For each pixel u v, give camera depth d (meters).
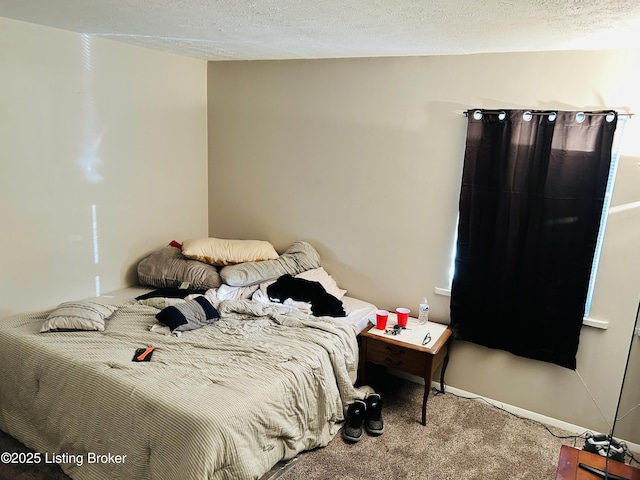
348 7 1.80
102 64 3.14
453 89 2.91
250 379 2.22
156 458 1.93
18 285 2.87
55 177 2.98
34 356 2.39
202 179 4.10
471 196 2.88
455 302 3.03
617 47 2.41
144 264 3.50
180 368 2.28
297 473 2.32
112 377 2.15
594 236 2.56
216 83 3.92
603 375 2.69
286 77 3.55
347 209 3.46
